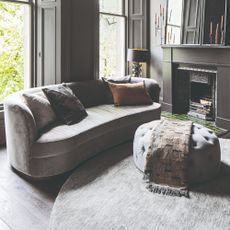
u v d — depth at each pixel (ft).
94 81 14.99
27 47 14.80
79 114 11.78
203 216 7.48
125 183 9.24
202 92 18.44
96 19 15.90
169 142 9.39
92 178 9.60
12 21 14.17
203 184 9.21
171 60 18.48
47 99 11.38
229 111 15.55
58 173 9.74
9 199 8.48
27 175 9.72
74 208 7.84
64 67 14.40
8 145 10.37
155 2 19.48
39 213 7.77
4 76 14.29
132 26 20.38
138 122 13.42
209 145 9.39
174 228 6.99
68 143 9.76
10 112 9.68
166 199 8.30
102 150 11.78
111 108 13.88
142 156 9.89
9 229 7.10
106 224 7.14
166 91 19.24
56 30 14.11
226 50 15.28
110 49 19.81
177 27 18.25
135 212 7.65
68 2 14.14
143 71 20.65
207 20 16.58
